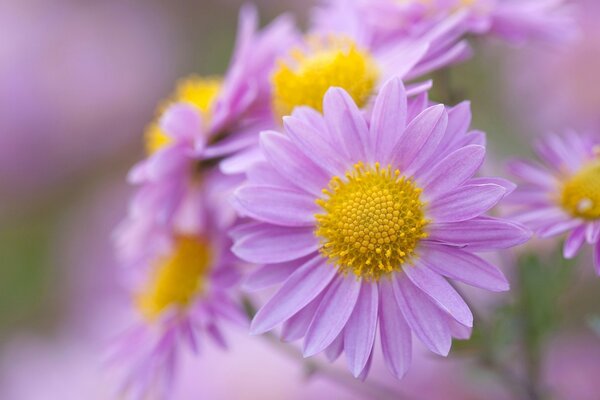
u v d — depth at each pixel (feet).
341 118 0.84
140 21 1.82
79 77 1.76
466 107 0.82
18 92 1.73
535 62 1.31
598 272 0.84
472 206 0.80
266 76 0.96
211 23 1.83
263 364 1.22
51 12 1.80
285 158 0.84
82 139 1.75
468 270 0.81
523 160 0.93
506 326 0.96
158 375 0.98
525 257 0.96
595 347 1.25
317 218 0.85
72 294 1.68
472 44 1.00
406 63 0.91
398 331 0.83
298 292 0.84
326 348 0.83
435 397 1.16
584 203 0.87
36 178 1.74
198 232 0.99
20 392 1.47
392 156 0.83
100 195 1.73
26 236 1.74
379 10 0.96
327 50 0.96
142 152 1.78
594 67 1.28
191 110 0.92
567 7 1.08
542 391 0.98
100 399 1.41
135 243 1.01
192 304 0.98
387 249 0.83
